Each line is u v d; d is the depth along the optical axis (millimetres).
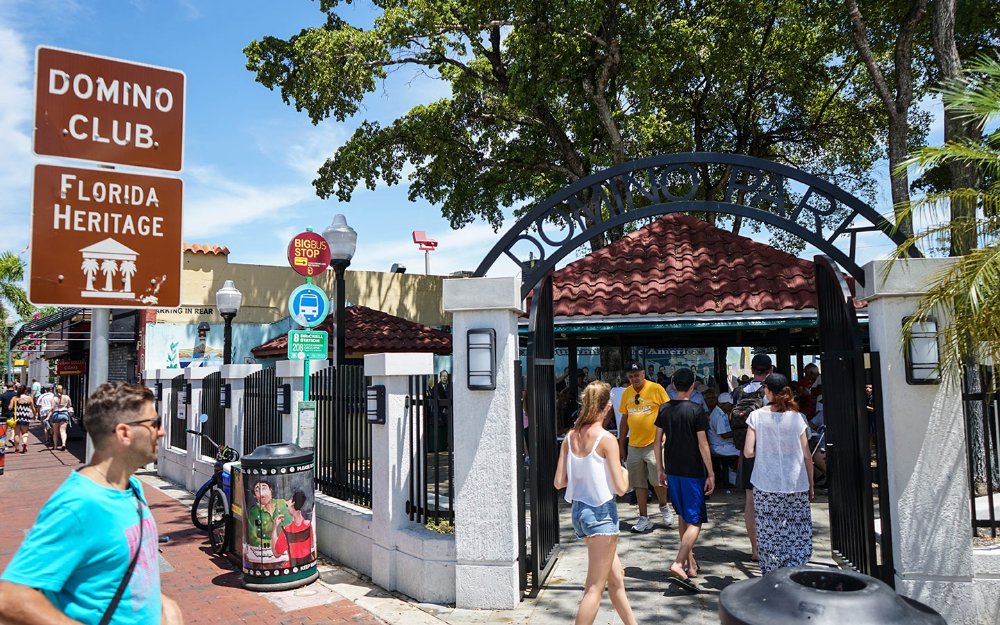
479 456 5789
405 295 22016
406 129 20188
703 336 14492
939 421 5094
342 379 7586
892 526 5219
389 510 6336
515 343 6160
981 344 5078
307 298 9117
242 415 9914
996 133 5453
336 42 16750
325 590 6328
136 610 2312
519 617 5465
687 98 21562
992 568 4984
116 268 3291
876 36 16750
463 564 5738
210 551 7824
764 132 22609
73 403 25406
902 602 2143
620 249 12539
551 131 19875
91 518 2229
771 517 5547
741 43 18531
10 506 11078
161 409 13992
